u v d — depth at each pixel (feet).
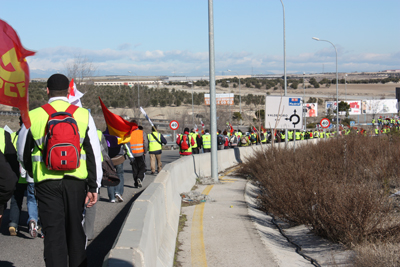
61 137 11.53
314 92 472.85
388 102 265.95
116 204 31.53
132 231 12.22
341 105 252.83
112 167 18.33
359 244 20.40
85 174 12.41
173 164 32.50
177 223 24.07
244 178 49.39
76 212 12.23
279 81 582.76
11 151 15.87
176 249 20.15
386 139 52.03
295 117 51.67
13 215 22.07
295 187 27.35
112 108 225.97
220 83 562.25
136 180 40.32
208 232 23.26
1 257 18.71
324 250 21.31
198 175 44.70
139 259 10.50
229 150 63.52
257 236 22.47
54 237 11.93
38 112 12.37
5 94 9.72
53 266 11.75
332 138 56.95
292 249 21.65
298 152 49.52
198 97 354.74
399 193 29.07
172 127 110.52
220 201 32.50
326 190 24.36
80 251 12.36
